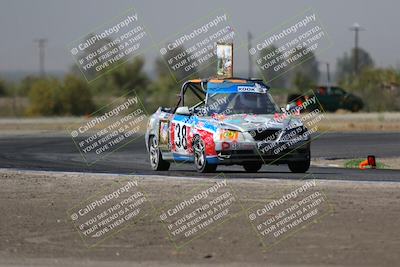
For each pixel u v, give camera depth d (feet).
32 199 83.46
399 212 72.49
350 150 162.50
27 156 151.43
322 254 59.67
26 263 57.93
